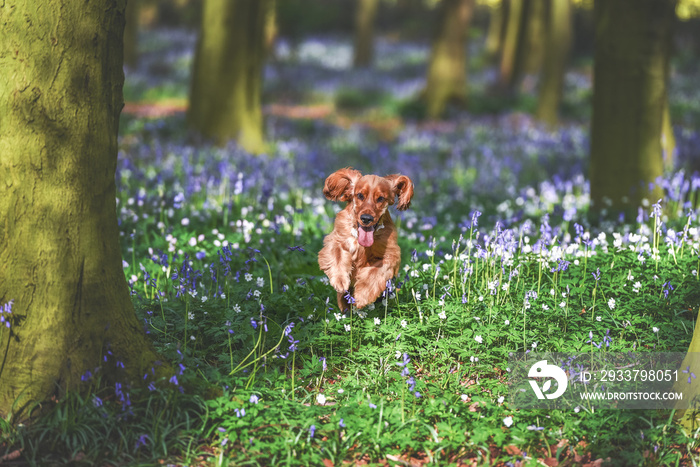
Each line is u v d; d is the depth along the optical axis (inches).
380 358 198.8
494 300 230.2
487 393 191.2
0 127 162.1
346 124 983.6
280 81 1350.9
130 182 376.8
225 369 197.8
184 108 946.1
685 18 1877.5
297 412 176.7
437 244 282.4
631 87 355.9
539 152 611.8
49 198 165.0
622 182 365.1
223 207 348.5
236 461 160.4
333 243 206.4
